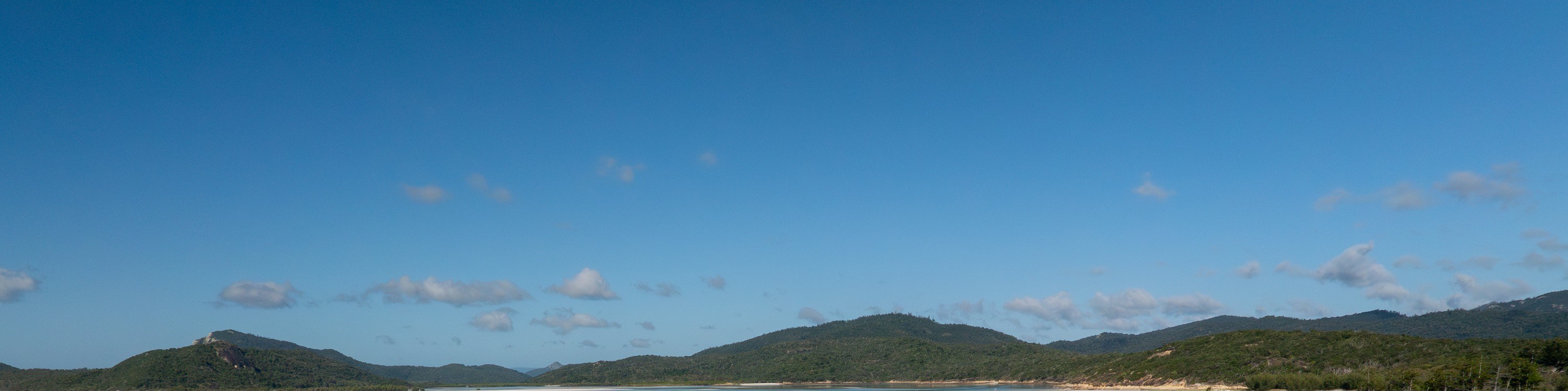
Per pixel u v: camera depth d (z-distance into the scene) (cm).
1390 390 18388
